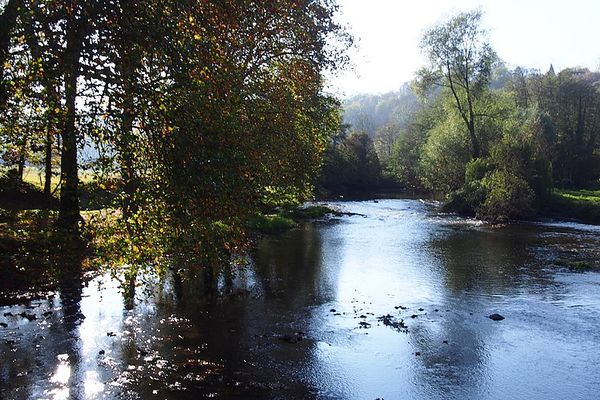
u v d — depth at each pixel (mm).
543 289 19984
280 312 16641
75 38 8422
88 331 14000
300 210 48562
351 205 60781
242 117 12898
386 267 24125
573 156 75562
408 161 88000
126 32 8305
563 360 12922
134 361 12117
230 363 12320
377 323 15703
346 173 86750
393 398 10805
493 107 58188
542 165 48500
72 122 8633
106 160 8828
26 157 12430
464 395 11000
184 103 8820
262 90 16094
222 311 16531
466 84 56531
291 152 19297
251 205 11664
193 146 9141
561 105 80250
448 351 13453
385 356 13047
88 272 19062
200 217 10195
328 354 13102
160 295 18094
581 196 53531
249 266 23703
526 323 15812
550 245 30688
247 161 11305
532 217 45719
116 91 8492
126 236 10414
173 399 10305
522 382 11656
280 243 30906
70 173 11703
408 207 58000
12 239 17516
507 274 22719
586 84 82000
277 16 15133
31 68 8664
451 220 44688
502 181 44844
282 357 12820
